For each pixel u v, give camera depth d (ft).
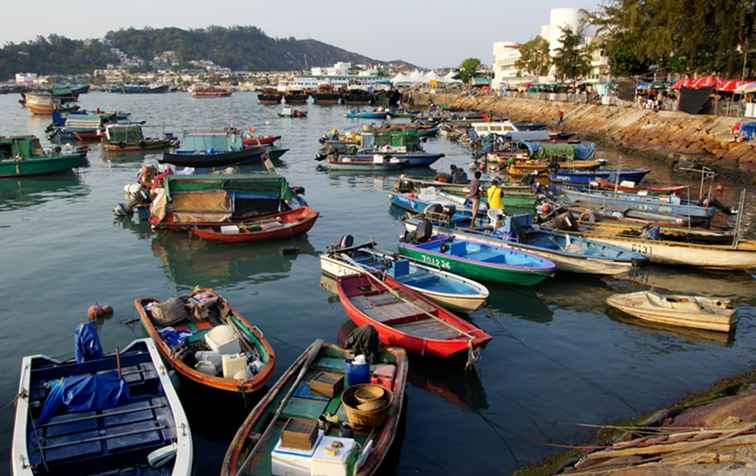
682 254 72.74
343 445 32.50
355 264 65.26
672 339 55.31
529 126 216.54
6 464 37.37
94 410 36.78
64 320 59.57
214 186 87.81
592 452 36.11
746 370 49.29
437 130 232.53
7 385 46.98
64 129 215.51
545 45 383.86
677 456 30.73
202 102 502.38
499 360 51.21
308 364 42.68
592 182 111.65
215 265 76.33
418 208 101.65
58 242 86.58
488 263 65.05
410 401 44.93
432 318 52.90
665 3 194.80
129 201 104.78
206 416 42.91
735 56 181.78
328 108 392.68
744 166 133.49
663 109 194.80
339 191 123.85
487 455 38.70
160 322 51.62
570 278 70.95
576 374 48.88
